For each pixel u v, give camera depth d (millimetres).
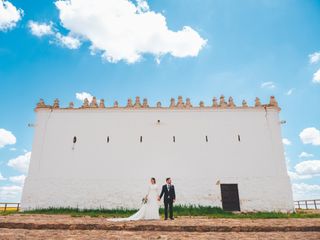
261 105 24812
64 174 22656
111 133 23984
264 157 23141
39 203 21781
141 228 9430
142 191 22266
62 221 10648
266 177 22562
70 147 23469
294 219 13023
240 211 21453
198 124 24219
